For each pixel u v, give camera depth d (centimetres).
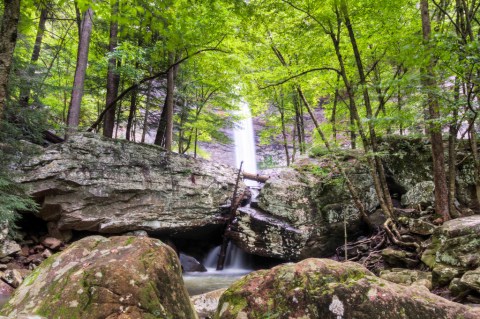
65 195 924
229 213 1196
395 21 912
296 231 1038
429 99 719
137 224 1009
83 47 1173
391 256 791
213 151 2577
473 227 636
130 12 469
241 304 269
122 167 1022
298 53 1123
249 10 673
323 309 253
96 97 1630
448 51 575
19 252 828
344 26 1002
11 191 728
